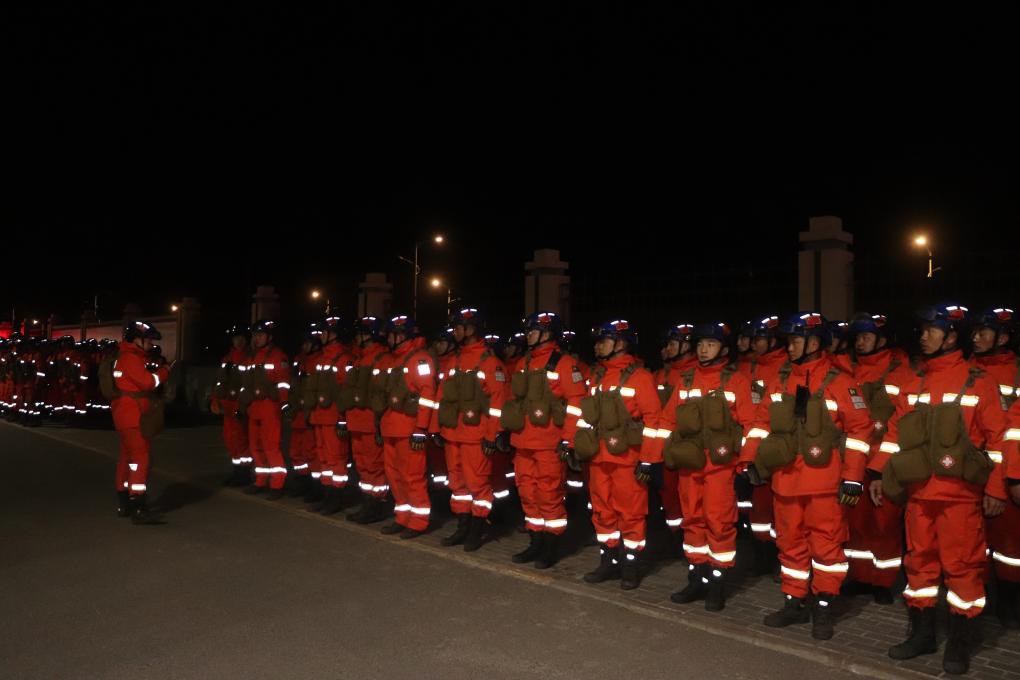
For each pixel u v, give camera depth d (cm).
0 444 1530
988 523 550
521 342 947
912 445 490
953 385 489
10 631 531
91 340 1953
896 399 595
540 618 563
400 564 700
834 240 1083
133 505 859
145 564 693
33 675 462
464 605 590
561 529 697
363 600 599
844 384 529
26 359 1898
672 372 766
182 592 615
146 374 862
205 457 1359
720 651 505
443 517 901
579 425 658
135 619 554
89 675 462
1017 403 473
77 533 805
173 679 457
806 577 546
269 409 988
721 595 581
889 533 591
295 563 700
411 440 770
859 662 485
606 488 649
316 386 917
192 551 738
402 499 812
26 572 668
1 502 959
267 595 609
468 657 491
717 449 573
